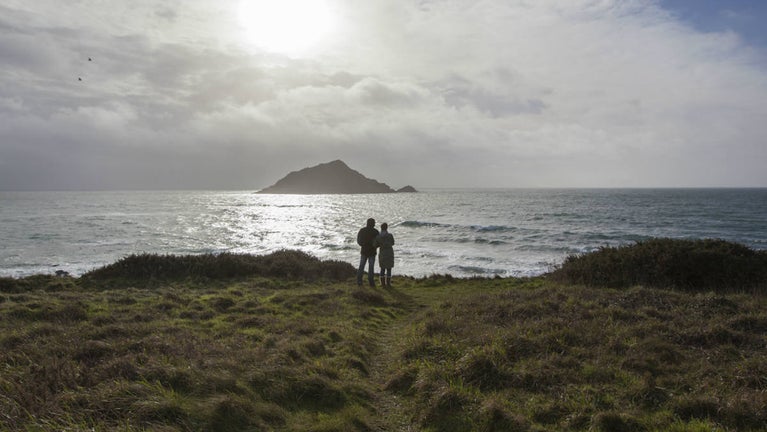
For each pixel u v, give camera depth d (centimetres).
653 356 691
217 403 504
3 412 437
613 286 1419
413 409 569
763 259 1402
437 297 1477
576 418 511
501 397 575
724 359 680
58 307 1066
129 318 996
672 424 484
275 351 740
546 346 745
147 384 531
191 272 1742
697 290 1309
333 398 581
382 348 880
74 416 456
